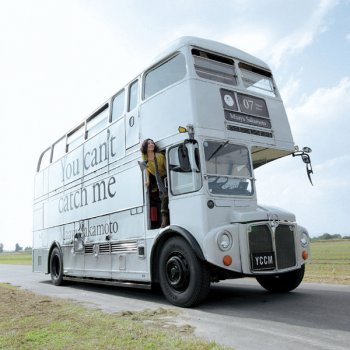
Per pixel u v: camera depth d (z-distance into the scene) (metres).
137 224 8.73
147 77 8.87
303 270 8.23
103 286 12.18
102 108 10.91
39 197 15.22
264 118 8.44
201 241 6.92
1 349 4.45
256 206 7.71
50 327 5.45
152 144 8.09
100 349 4.32
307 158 8.80
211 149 7.37
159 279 7.96
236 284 10.96
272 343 4.62
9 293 9.41
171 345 4.38
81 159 11.88
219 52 8.21
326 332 5.08
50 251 13.60
